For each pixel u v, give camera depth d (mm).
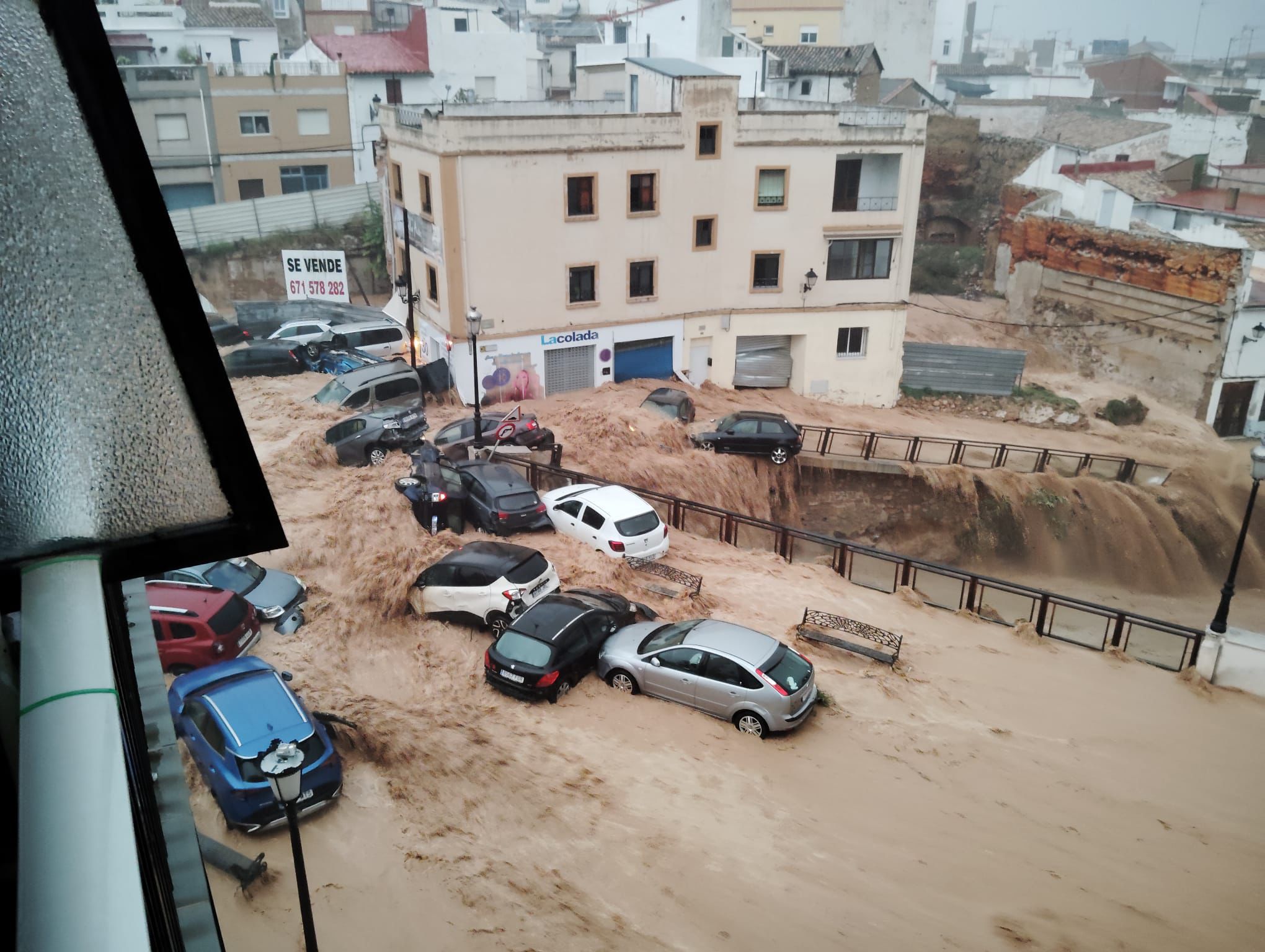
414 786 13742
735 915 11766
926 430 37969
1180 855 13648
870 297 38812
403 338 38844
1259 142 66375
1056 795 14930
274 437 27516
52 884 1733
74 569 2572
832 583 22797
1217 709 18250
